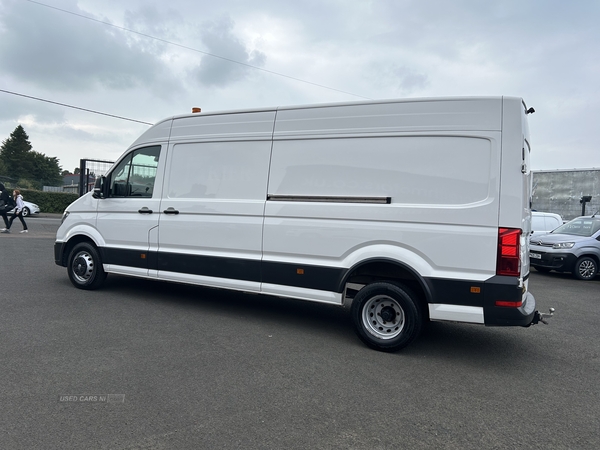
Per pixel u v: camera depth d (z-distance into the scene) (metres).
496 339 5.46
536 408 3.55
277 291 5.38
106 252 6.71
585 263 10.83
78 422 3.00
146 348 4.48
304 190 5.21
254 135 5.61
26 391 3.42
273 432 2.99
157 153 6.39
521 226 4.27
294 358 4.42
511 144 4.31
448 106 4.57
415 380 4.02
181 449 2.74
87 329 5.01
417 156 4.66
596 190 18.23
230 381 3.78
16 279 7.59
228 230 5.67
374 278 5.03
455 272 4.46
